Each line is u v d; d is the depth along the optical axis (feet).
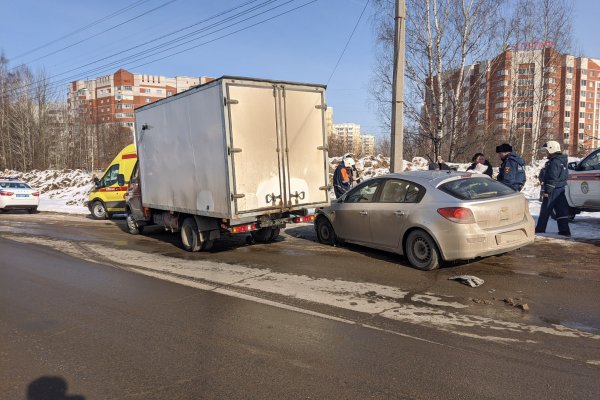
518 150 103.65
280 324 16.71
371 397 11.47
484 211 22.11
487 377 12.34
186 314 18.10
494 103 115.65
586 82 228.22
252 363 13.55
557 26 98.43
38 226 47.75
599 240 28.99
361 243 27.76
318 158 29.76
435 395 11.48
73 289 22.08
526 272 22.63
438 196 23.18
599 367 12.78
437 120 69.72
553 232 31.76
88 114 197.67
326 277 23.00
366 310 17.99
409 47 70.49
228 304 19.22
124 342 15.35
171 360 13.87
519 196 23.54
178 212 32.30
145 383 12.45
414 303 18.65
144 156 34.40
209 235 30.37
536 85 106.52
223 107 25.59
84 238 38.65
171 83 348.38
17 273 25.63
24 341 15.60
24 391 12.14
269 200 27.45
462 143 76.23
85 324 17.16
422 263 23.63
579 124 229.04
